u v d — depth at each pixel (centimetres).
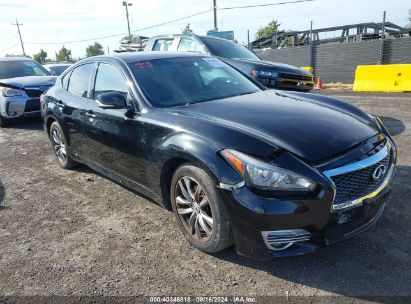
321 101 375
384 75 1192
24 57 1039
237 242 281
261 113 324
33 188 492
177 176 318
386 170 300
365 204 274
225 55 816
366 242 314
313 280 275
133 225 375
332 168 261
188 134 305
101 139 420
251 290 270
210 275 289
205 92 395
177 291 274
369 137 299
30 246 347
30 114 863
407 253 297
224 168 274
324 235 267
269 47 2112
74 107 469
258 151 267
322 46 1658
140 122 354
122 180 409
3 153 674
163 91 379
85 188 480
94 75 452
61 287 287
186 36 874
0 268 315
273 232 261
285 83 754
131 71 395
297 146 271
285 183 255
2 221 402
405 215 352
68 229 375
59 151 557
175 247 330
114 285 285
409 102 927
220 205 282
